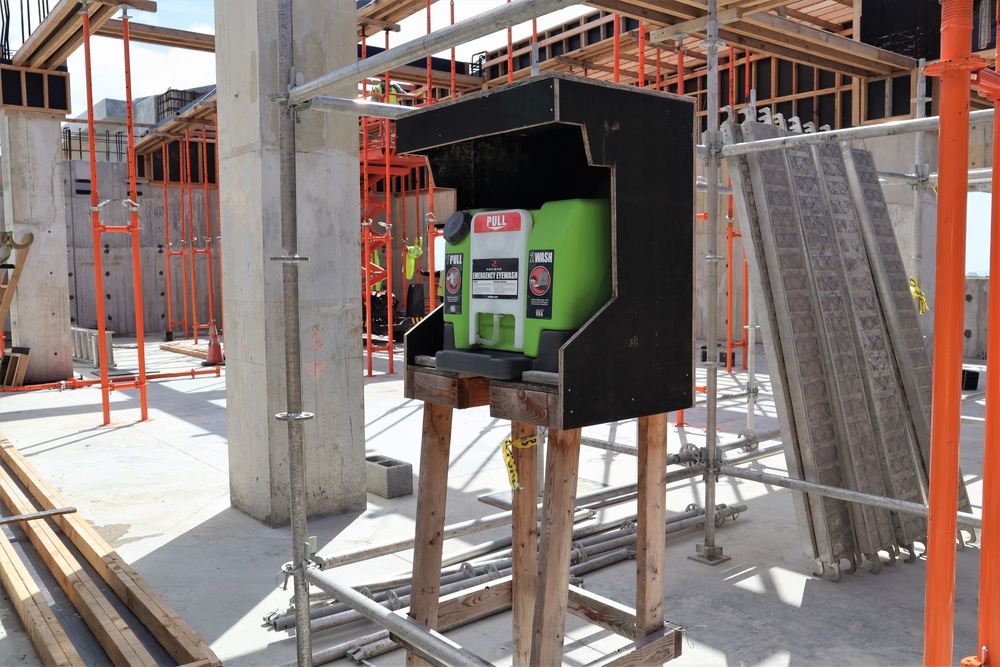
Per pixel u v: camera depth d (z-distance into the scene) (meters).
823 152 4.85
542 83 1.96
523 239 2.23
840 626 3.62
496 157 2.79
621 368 2.13
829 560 4.15
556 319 2.14
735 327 15.80
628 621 2.69
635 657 2.43
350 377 5.50
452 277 2.51
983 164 11.67
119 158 23.61
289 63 2.70
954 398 1.73
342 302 5.45
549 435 2.20
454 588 3.83
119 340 20.23
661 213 2.22
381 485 5.94
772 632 3.56
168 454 7.12
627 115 2.11
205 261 22.75
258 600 3.97
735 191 4.38
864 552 4.28
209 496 5.84
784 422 4.25
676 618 3.72
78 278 21.23
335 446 5.45
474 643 3.47
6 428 8.34
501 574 4.02
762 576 4.25
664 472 2.53
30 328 11.34
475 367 2.30
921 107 5.71
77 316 21.25
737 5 6.90
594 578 4.25
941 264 1.72
